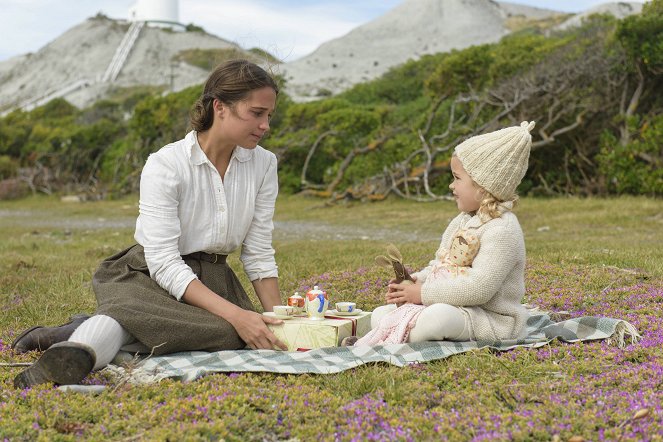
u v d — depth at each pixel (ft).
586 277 19.38
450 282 12.53
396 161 68.85
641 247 27.53
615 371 10.82
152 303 12.25
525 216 46.93
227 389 10.08
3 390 10.42
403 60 219.00
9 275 24.17
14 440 8.59
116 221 62.34
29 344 12.66
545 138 58.59
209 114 12.84
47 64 332.39
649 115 58.85
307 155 80.59
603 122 60.49
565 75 60.95
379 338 12.73
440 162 64.49
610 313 15.10
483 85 72.64
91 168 112.88
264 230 14.35
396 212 55.77
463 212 13.46
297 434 8.76
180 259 12.79
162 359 11.80
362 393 10.36
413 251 27.99
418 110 87.97
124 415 9.33
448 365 11.44
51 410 9.41
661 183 52.19
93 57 332.19
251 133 12.80
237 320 12.35
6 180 108.68
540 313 15.31
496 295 12.81
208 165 13.01
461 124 70.33
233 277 13.85
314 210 62.90
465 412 9.25
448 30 232.94
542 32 191.01
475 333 12.63
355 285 20.07
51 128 130.00
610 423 8.87
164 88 278.05
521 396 9.88
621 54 58.59
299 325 12.55
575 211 47.62
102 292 12.58
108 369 11.22
